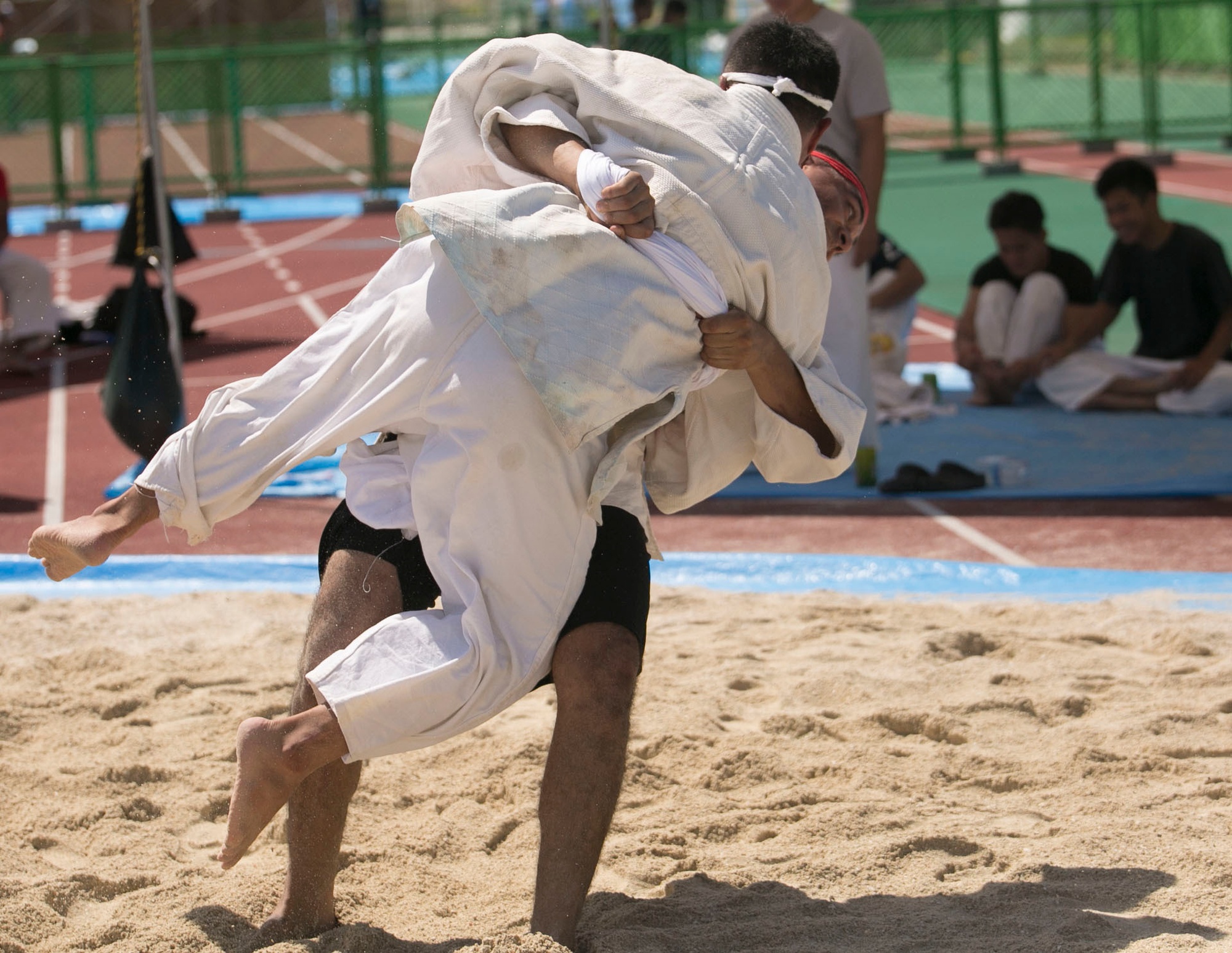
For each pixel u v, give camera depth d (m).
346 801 5.85
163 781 7.71
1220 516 13.02
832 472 6.16
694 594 11.08
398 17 77.69
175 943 5.79
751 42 6.04
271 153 54.12
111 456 16.70
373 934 5.69
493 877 6.64
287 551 12.69
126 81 63.69
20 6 70.31
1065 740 8.01
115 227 42.72
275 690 9.02
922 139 50.41
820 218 5.84
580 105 5.61
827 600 10.87
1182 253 16.78
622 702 5.40
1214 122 48.34
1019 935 5.79
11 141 60.88
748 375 5.82
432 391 5.36
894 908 6.14
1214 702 8.52
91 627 10.42
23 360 22.36
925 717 8.25
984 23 49.47
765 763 7.74
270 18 72.00
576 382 5.25
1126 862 6.45
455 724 5.29
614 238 5.36
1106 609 10.45
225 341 22.41
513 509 5.34
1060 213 34.94
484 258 5.22
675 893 6.33
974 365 17.77
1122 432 16.08
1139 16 46.78
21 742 8.19
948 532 12.92
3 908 6.08
